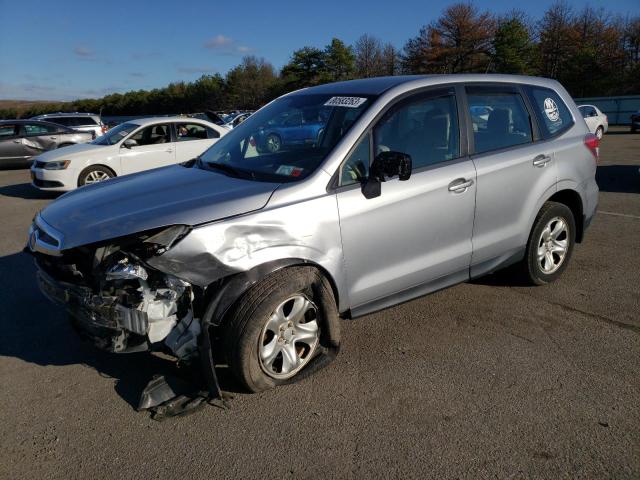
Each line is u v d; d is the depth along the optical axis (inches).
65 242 115.3
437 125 151.3
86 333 123.5
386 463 103.7
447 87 155.7
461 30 2046.0
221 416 119.3
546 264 186.2
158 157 410.3
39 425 118.1
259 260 118.1
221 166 148.3
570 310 170.7
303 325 129.3
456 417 117.2
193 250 111.5
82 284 116.6
